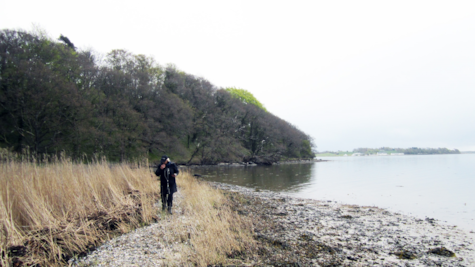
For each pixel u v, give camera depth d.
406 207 14.44
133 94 49.19
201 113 68.81
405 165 66.44
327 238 8.54
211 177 32.84
